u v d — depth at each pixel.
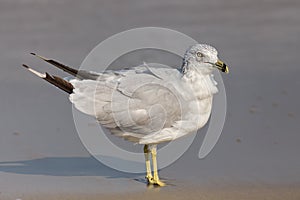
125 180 12.27
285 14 23.17
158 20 22.67
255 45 20.62
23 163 13.09
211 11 23.67
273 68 18.77
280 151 13.37
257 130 14.57
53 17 23.56
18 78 18.55
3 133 14.76
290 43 20.69
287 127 14.70
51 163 13.12
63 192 11.55
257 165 12.68
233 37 21.36
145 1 24.80
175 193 11.48
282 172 12.29
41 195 11.39
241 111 15.77
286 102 16.30
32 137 14.53
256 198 11.12
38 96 17.22
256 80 17.89
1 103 16.73
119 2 24.64
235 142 13.95
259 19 22.81
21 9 24.38
